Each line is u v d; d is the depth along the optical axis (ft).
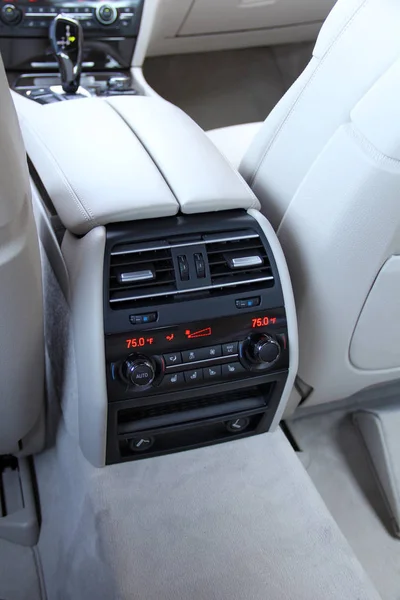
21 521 3.84
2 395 3.18
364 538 4.29
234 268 3.04
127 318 2.88
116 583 3.02
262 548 3.21
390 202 2.88
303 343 3.68
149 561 3.10
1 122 2.17
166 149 3.36
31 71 4.39
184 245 2.97
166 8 5.62
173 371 3.06
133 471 3.44
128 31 4.46
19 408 3.35
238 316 3.08
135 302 2.91
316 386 3.97
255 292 3.10
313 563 3.19
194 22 6.18
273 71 7.80
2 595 3.70
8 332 2.81
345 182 2.93
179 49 6.88
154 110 3.72
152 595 2.99
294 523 3.34
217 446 3.64
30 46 4.28
